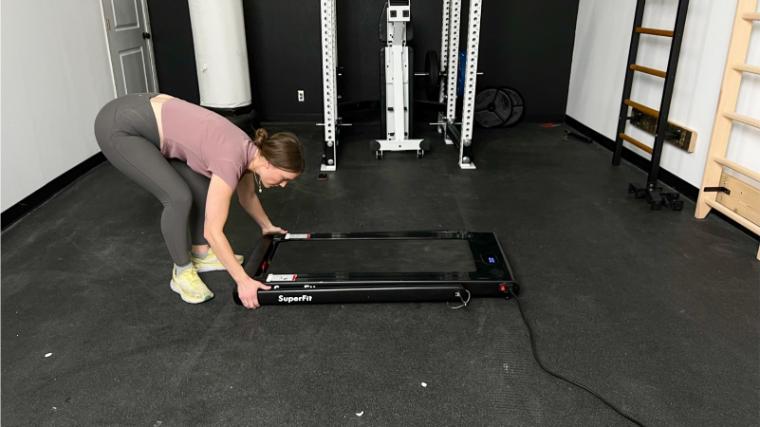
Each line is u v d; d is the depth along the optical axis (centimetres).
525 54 512
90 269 243
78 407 162
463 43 506
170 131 189
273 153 183
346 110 479
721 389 167
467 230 284
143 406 162
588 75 476
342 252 243
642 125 384
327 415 158
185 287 214
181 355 184
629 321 202
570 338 193
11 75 301
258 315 207
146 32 486
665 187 353
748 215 272
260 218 247
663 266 244
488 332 196
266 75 516
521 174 376
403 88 418
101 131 188
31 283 231
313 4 493
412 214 305
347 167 393
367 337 193
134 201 326
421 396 165
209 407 161
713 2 306
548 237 274
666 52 355
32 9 324
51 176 336
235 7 436
